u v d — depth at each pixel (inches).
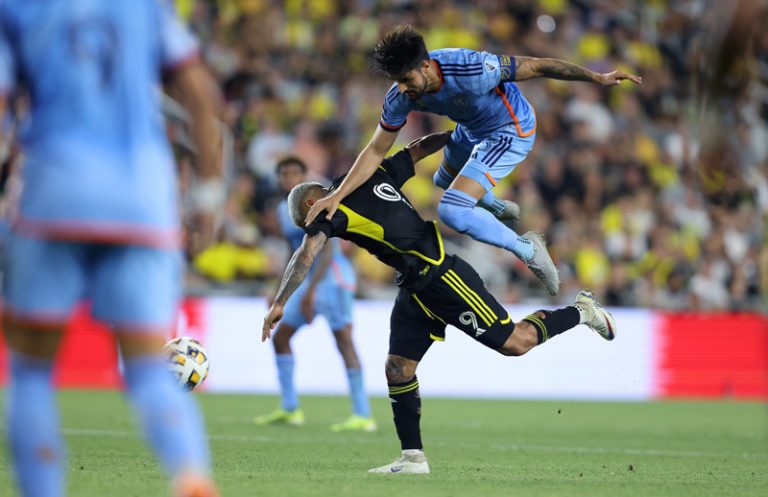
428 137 882.1
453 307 819.4
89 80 439.2
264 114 2453.2
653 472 876.0
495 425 1456.7
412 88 846.5
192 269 2143.2
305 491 671.8
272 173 2357.3
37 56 439.8
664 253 2421.3
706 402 2050.9
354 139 2471.7
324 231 781.9
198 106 466.9
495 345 839.1
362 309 2086.6
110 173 436.8
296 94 2529.5
